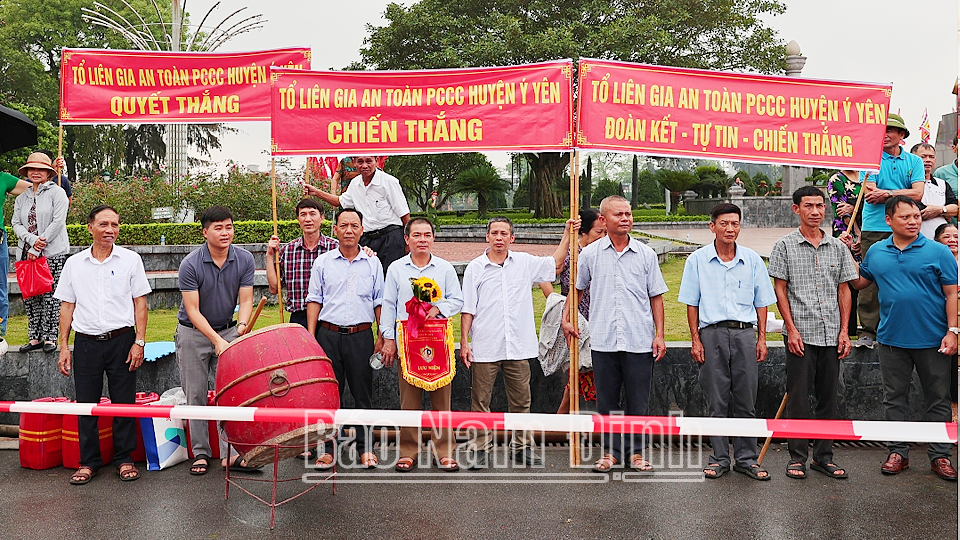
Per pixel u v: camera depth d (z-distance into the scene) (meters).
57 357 6.85
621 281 5.45
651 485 5.13
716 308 5.39
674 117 5.54
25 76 34.44
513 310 5.62
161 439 5.64
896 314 5.40
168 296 10.42
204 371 5.73
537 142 5.61
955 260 5.29
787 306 5.45
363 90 5.72
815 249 5.41
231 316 5.79
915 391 6.30
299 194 17.52
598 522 4.46
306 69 5.76
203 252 5.62
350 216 5.55
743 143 5.58
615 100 5.52
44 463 5.66
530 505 4.76
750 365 5.38
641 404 5.46
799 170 25.83
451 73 5.67
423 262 5.57
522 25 25.69
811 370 5.41
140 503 4.87
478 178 30.91
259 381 4.54
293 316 5.94
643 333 5.45
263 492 5.07
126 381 5.50
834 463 5.55
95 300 5.41
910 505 4.75
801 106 5.61
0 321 7.19
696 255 5.53
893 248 5.48
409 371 5.33
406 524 4.46
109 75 6.28
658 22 24.36
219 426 4.98
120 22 36.03
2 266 7.22
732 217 5.38
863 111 5.64
